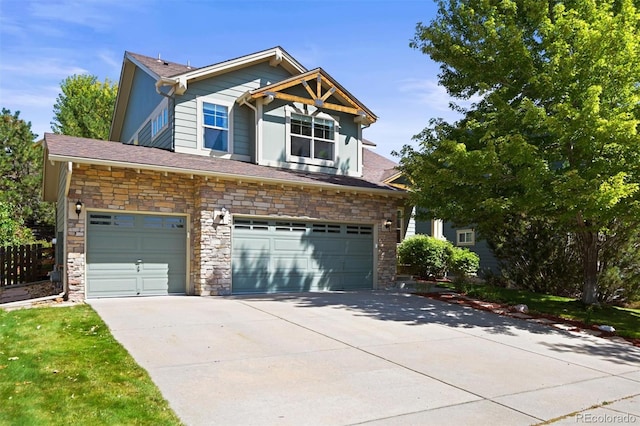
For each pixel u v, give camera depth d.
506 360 7.40
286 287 14.10
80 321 8.59
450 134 13.28
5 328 7.88
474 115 13.09
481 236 16.44
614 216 10.29
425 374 6.35
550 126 10.12
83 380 5.36
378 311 10.96
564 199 10.16
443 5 13.48
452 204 13.20
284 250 14.12
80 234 11.34
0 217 18.88
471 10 12.34
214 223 12.76
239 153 15.53
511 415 5.02
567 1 11.69
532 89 11.66
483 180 11.71
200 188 12.65
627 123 9.12
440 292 14.80
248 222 13.52
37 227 25.38
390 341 8.16
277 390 5.44
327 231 15.00
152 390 5.20
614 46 9.94
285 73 16.77
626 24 9.93
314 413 4.80
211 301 11.48
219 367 6.20
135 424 4.27
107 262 11.86
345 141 17.12
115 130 22.19
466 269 18.75
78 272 11.27
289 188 14.08
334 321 9.53
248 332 8.24
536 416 5.03
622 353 8.47
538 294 14.84
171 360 6.40
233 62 15.34
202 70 14.78
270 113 15.55
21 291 14.77
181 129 14.55
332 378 5.98
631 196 9.90
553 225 14.25
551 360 7.60
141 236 12.31
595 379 6.64
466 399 5.46
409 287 16.08
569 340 9.26
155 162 12.08
